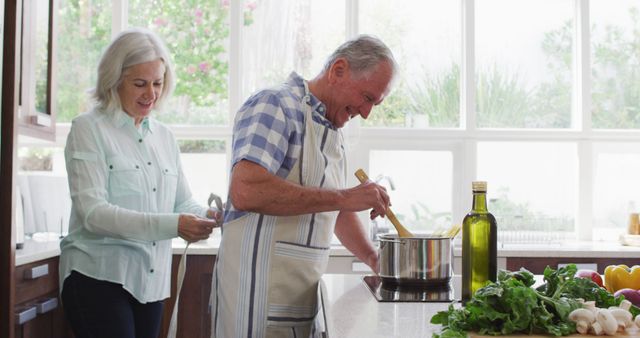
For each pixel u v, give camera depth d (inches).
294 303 66.0
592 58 144.9
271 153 62.6
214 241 129.2
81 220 79.5
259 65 142.5
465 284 54.6
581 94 143.1
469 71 142.1
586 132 142.7
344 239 79.2
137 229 78.7
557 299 46.8
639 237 130.5
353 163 142.8
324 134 68.0
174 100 142.0
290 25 142.6
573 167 143.9
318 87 68.7
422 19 143.7
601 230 144.0
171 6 141.8
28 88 97.0
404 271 68.1
